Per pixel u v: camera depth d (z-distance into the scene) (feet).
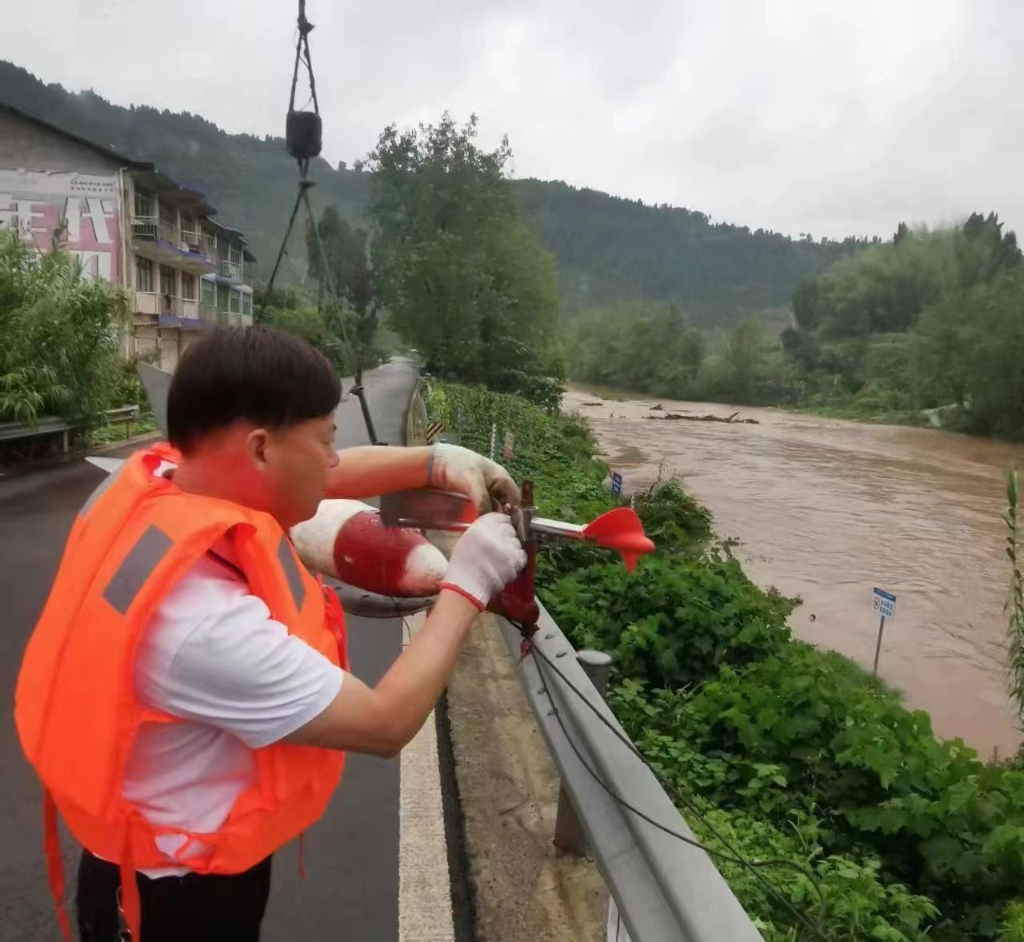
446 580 4.86
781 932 9.97
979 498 77.15
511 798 12.07
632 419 176.55
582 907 9.71
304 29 7.11
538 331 158.40
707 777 14.19
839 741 14.43
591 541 5.61
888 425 171.94
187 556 4.09
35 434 45.47
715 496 73.10
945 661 33.32
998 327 144.36
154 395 6.99
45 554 26.99
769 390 257.55
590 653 9.40
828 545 54.29
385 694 4.33
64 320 46.47
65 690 4.29
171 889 4.53
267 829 4.49
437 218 144.25
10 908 10.23
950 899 12.14
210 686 4.05
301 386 4.56
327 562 5.93
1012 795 13.61
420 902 10.21
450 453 5.76
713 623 19.20
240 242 141.59
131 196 92.22
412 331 143.43
